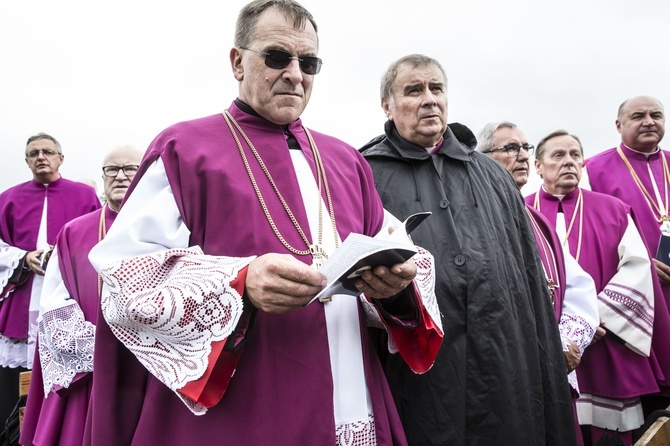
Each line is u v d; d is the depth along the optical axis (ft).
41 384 10.14
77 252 10.00
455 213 8.53
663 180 15.75
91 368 8.87
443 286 7.97
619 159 16.16
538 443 7.98
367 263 5.24
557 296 10.72
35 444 9.29
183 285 5.38
